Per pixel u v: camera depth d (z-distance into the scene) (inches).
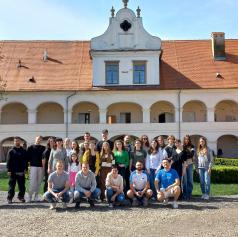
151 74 1475.1
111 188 538.0
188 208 522.9
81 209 522.6
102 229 404.8
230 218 455.2
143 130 1465.3
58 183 531.2
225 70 1526.8
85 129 1465.3
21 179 596.1
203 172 610.9
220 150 1496.1
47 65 1567.4
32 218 465.1
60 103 1472.7
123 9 1492.4
